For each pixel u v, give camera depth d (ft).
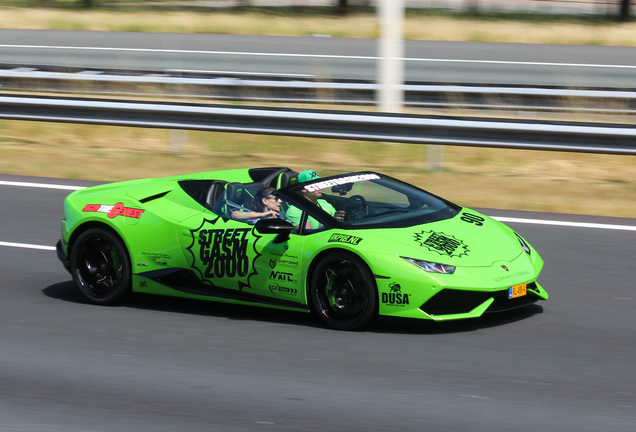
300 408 51.24
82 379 57.16
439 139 127.65
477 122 124.57
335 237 64.85
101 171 137.18
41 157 148.36
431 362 58.49
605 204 114.93
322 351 61.05
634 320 68.28
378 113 129.70
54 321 70.38
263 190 71.20
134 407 52.16
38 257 91.04
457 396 52.54
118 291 74.38
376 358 59.36
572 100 158.81
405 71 206.59
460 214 72.08
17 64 197.06
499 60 230.27
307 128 134.00
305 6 392.88
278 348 62.03
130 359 60.80
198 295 71.46
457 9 378.73
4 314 72.43
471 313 61.52
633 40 288.30
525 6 402.11
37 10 377.71
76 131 171.01
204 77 186.70
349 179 73.31
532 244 93.61
